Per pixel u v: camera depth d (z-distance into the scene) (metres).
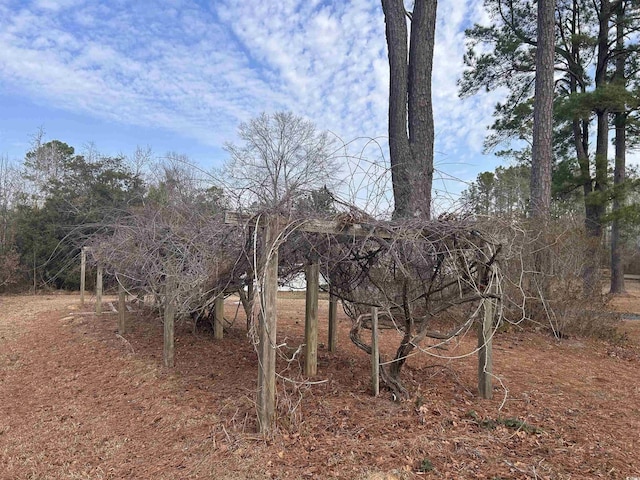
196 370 5.67
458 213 4.31
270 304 3.75
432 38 9.30
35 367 6.38
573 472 3.09
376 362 4.55
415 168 8.42
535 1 15.66
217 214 4.90
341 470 3.12
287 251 4.73
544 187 9.92
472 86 17.00
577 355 7.05
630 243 26.41
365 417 4.03
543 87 10.04
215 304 7.30
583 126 18.56
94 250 8.12
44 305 12.04
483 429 3.80
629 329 9.93
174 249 5.36
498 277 4.46
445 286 4.52
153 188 12.40
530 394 4.83
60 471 3.57
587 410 4.42
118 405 4.84
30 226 17.22
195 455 3.55
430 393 4.70
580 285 8.37
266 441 3.60
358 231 4.10
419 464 3.17
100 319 9.13
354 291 5.55
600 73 17.39
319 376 5.24
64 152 26.42
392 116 9.32
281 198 4.00
